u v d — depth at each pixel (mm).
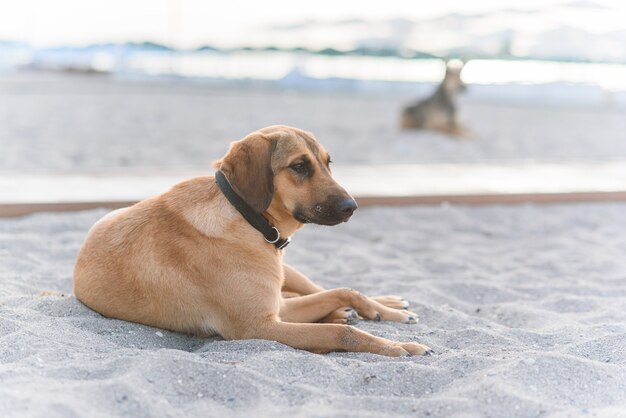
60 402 2598
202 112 16656
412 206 7953
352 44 23031
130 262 3795
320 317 4086
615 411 2764
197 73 26125
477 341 3771
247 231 3670
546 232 7129
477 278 5398
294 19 23688
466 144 13469
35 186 7762
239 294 3596
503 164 10805
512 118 18328
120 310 3830
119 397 2723
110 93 20828
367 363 3264
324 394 2920
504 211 7992
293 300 4039
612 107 22094
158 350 3318
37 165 9555
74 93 20344
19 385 2752
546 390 2961
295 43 23719
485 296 4887
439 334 3926
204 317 3713
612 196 8555
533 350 3549
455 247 6449
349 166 10031
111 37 25938
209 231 3668
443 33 21453
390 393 3012
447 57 20828
